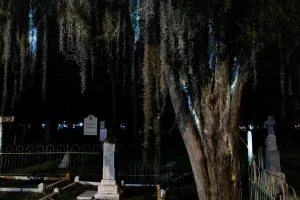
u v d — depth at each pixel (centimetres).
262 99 2722
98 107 2961
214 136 562
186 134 578
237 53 566
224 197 550
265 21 460
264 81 1958
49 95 2278
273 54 686
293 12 462
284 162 1529
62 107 2480
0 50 802
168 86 591
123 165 1520
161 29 525
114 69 1362
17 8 647
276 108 2825
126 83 2259
